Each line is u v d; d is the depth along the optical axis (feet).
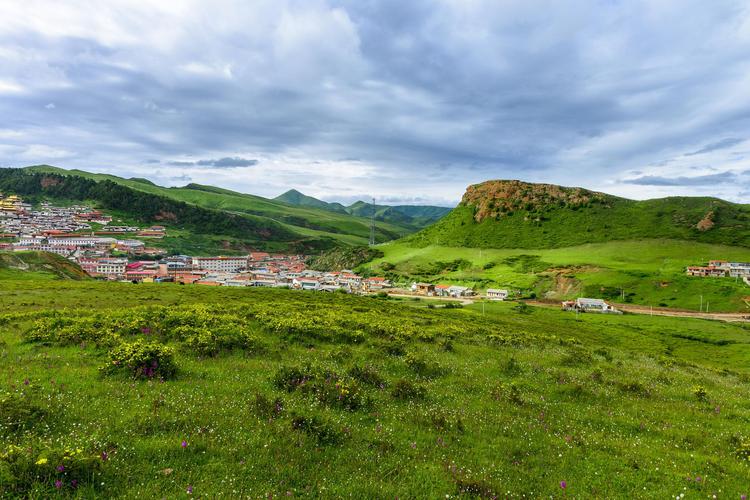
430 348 107.96
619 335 367.25
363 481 35.94
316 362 78.33
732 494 38.68
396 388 63.21
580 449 47.16
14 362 64.54
